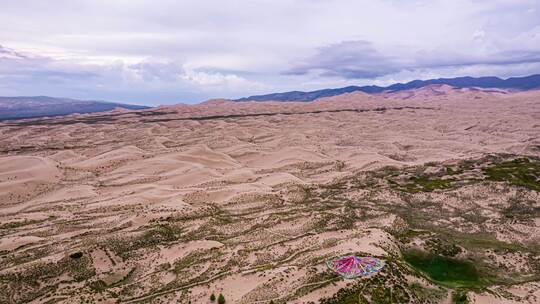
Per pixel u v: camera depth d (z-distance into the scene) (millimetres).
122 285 62125
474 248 72500
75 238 82938
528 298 53500
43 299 59125
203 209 101875
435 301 52188
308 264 58938
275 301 49125
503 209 93000
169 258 71562
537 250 72750
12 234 89062
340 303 47906
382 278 52938
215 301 52250
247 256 67875
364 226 84938
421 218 90688
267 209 101500
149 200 113062
